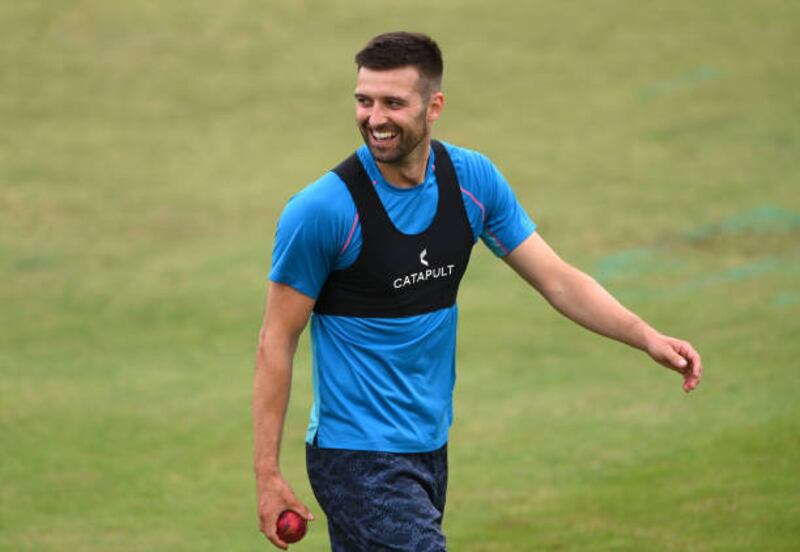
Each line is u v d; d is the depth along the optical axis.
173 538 28.05
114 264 57.41
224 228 62.34
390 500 15.48
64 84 84.81
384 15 95.25
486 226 16.34
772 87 78.94
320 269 15.34
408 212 15.52
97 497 31.17
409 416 15.76
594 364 42.41
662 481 29.38
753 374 38.78
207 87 84.31
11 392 40.84
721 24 90.00
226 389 41.34
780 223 59.09
